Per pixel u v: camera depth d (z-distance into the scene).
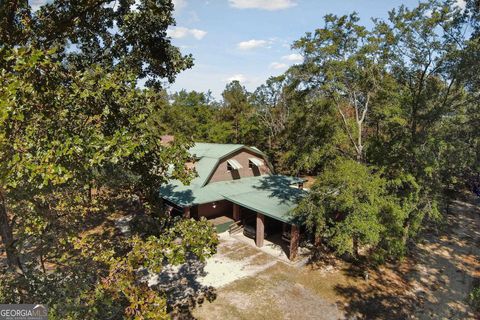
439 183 18.53
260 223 19.83
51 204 8.34
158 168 9.31
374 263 16.75
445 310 13.95
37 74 5.52
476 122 17.38
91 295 7.17
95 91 6.04
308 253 19.05
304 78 18.11
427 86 18.27
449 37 16.89
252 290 15.04
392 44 17.50
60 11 7.80
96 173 8.74
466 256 19.97
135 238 8.37
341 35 17.39
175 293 14.67
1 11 6.20
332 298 14.55
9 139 4.99
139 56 10.09
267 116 45.88
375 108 18.50
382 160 18.00
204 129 50.56
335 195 15.14
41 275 8.08
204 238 8.29
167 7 9.48
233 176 25.69
